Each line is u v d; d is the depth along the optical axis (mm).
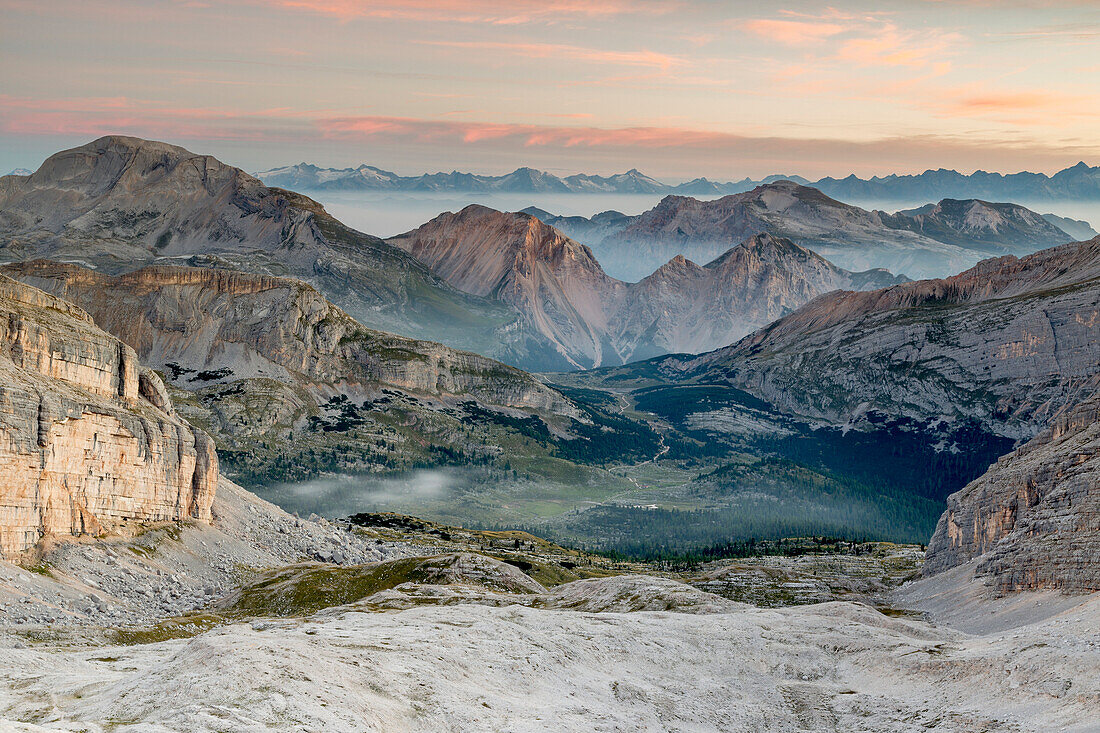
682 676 149750
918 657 150375
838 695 143375
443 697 119000
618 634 161750
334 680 113312
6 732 89875
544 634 156750
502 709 121125
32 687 120000
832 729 133500
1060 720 118062
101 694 114062
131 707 104250
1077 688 123438
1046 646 138750
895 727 129250
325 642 135125
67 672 132000
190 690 104938
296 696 105438
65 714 107750
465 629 155250
